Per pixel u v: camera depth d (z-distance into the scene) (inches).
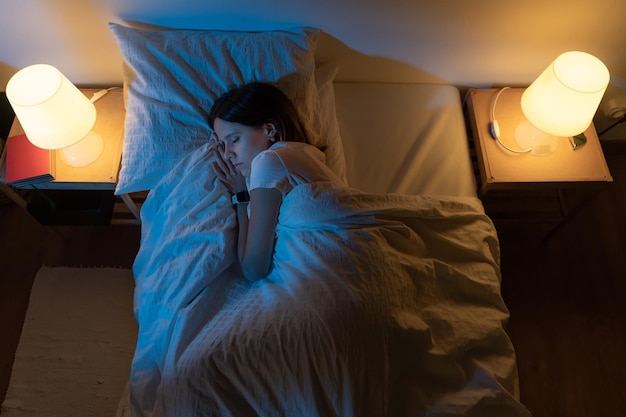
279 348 38.2
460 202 51.3
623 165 77.8
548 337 67.3
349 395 37.2
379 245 42.9
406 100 64.1
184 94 52.6
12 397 60.3
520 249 73.4
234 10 53.8
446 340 43.4
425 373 41.3
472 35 58.2
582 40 58.6
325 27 56.9
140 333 49.5
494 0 53.2
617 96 67.0
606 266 71.9
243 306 43.4
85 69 62.6
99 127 59.3
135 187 53.7
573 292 70.4
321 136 55.6
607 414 62.8
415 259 45.3
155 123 52.5
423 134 61.6
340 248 41.8
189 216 49.5
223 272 48.3
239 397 37.9
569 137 60.1
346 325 38.4
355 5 53.7
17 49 58.4
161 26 56.1
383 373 38.3
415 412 39.8
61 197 63.9
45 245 71.2
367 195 45.4
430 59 62.4
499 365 44.8
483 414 41.3
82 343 63.9
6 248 70.7
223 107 45.7
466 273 48.1
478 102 63.8
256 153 46.8
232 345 38.9
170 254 49.4
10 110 63.4
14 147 56.9
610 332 67.5
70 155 56.7
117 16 54.3
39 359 62.7
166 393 39.1
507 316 48.1
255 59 53.3
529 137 60.2
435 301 45.3
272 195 43.3
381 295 40.4
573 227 74.4
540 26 56.5
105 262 70.3
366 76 65.6
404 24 56.7
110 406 60.2
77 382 61.5
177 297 46.4
